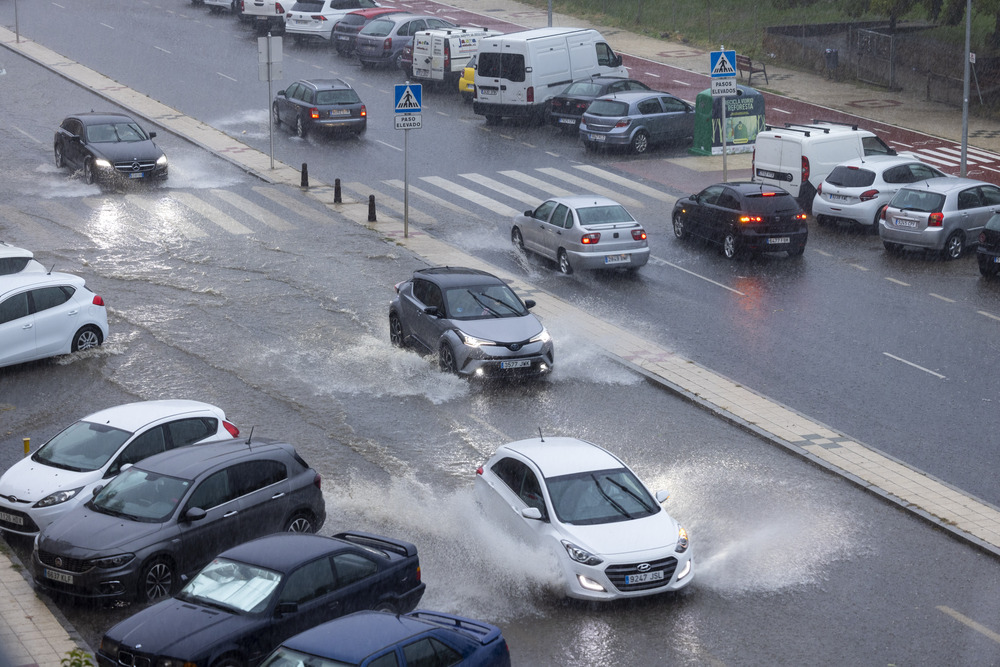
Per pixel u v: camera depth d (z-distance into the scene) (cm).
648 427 1977
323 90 4075
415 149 4062
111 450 1588
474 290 2277
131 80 4797
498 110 4406
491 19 6378
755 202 2947
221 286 2683
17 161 3712
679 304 2628
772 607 1401
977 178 3812
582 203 2861
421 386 2139
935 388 2144
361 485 1723
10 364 2152
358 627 1087
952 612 1398
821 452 1867
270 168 3712
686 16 6456
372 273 2803
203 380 2141
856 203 3225
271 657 1058
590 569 1378
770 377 2192
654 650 1291
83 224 3114
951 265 2950
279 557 1244
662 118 4109
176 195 3422
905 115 4700
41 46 5344
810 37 5741
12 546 1543
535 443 1602
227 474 1461
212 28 5969
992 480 1780
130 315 2484
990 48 5166
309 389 2111
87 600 1362
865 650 1303
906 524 1645
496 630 1131
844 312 2573
